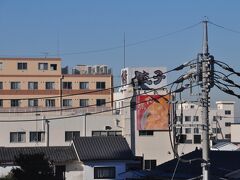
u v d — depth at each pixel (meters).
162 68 54.97
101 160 48.91
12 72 85.69
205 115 21.22
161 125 54.94
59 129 56.28
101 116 56.47
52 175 40.03
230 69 21.55
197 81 21.31
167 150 55.19
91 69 91.88
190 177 25.00
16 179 39.41
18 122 55.88
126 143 51.22
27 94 85.81
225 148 58.38
